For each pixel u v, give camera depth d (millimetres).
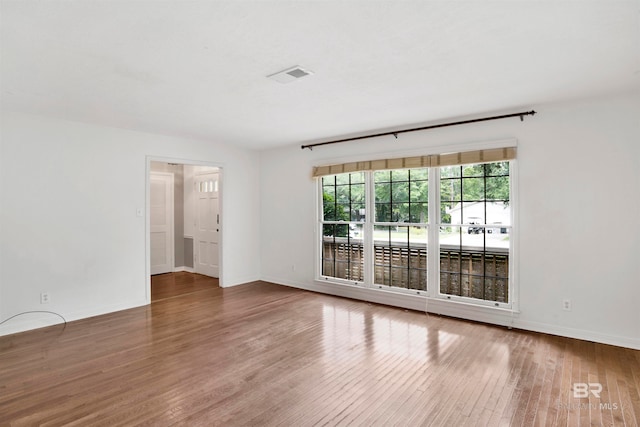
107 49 2301
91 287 4359
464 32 2104
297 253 5895
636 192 3244
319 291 5586
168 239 7176
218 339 3578
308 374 2820
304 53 2383
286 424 2174
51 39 2154
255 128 4625
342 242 5375
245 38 2158
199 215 7023
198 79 2850
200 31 2066
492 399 2441
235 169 6043
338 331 3801
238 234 6117
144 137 4848
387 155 4746
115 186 4570
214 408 2348
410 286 4695
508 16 1919
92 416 2254
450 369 2893
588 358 3072
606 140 3361
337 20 1952
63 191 4137
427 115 3990
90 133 4348
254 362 3043
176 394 2523
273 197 6238
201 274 6973
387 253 4887
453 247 4332
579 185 3496
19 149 3826
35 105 3561
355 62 2533
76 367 2951
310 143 5602
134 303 4742
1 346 3404
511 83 2984
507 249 3965
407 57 2455
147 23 1968
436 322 4086
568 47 2312
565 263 3582
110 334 3729
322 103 3518
